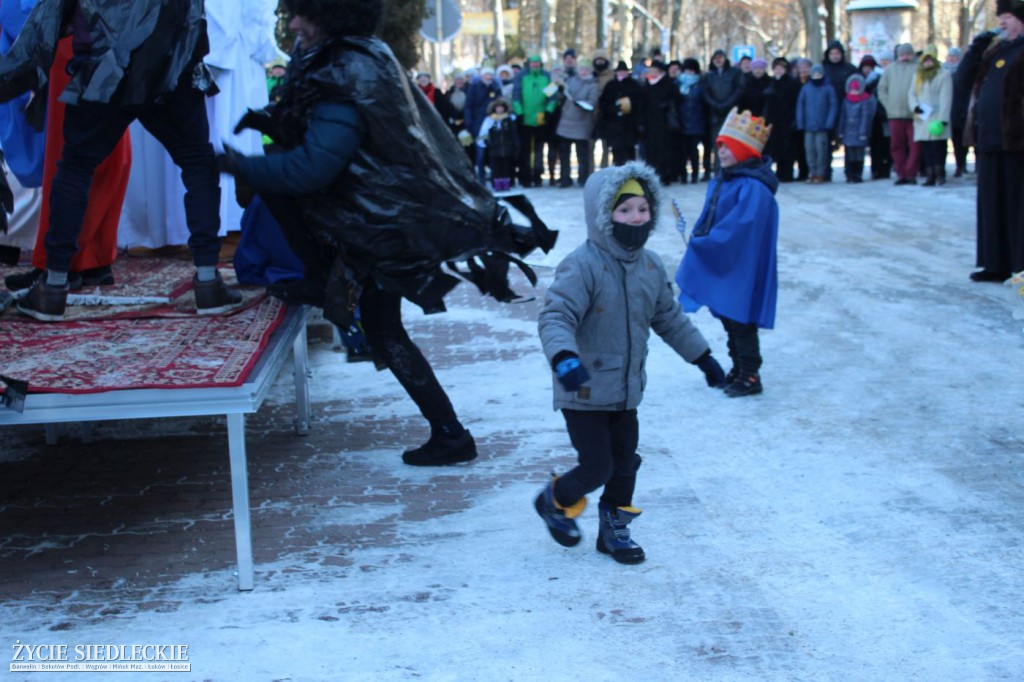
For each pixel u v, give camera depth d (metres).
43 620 3.68
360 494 4.82
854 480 4.83
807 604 3.69
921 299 8.51
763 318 6.00
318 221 4.53
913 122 15.59
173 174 6.99
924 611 3.62
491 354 7.28
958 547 4.11
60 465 5.33
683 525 4.37
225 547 4.27
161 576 4.01
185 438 5.71
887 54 21.03
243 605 3.76
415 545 4.24
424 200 4.47
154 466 5.28
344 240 4.52
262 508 4.67
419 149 4.42
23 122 5.77
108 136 4.74
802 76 17.17
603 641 3.46
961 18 40.72
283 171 4.29
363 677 3.28
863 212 13.35
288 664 3.36
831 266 9.98
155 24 4.45
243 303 5.31
